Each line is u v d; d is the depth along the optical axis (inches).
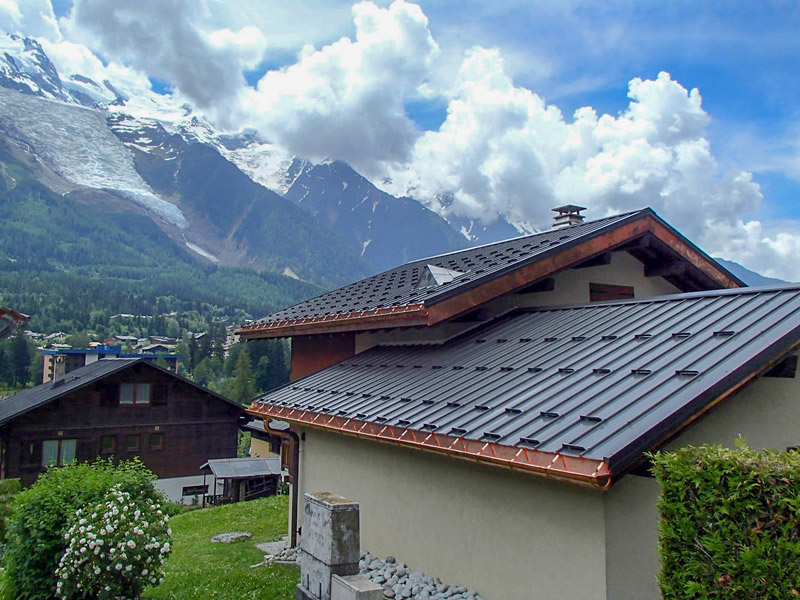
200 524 669.3
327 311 563.2
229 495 1339.8
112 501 376.2
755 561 169.5
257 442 1786.4
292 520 495.8
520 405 302.4
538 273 459.8
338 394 453.4
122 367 1443.2
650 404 251.9
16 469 1362.0
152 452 1499.8
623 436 235.1
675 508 191.2
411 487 363.6
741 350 269.6
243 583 406.3
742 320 304.7
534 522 280.2
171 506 1158.3
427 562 345.4
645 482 258.7
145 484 426.9
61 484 405.7
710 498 181.5
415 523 357.7
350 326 504.7
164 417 1517.0
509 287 448.8
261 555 490.6
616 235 491.8
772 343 261.4
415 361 460.4
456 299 430.6
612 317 386.0
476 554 311.9
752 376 256.2
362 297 585.0
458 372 394.9
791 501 165.2
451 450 293.9
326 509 311.6
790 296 310.3
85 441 1433.3
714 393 245.4
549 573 270.5
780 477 168.6
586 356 335.6
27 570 384.5
